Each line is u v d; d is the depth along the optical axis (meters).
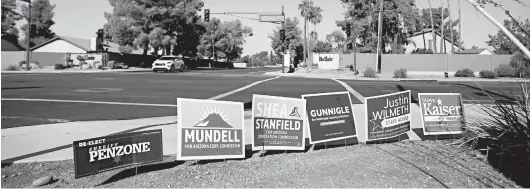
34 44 84.62
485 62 41.19
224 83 22.77
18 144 7.08
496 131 6.09
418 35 59.41
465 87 21.28
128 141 5.44
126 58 58.28
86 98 14.17
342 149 7.03
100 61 46.94
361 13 52.25
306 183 4.98
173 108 12.01
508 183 4.92
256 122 6.50
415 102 13.73
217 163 6.11
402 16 49.91
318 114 7.07
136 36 57.25
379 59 39.53
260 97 6.54
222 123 6.26
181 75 31.95
